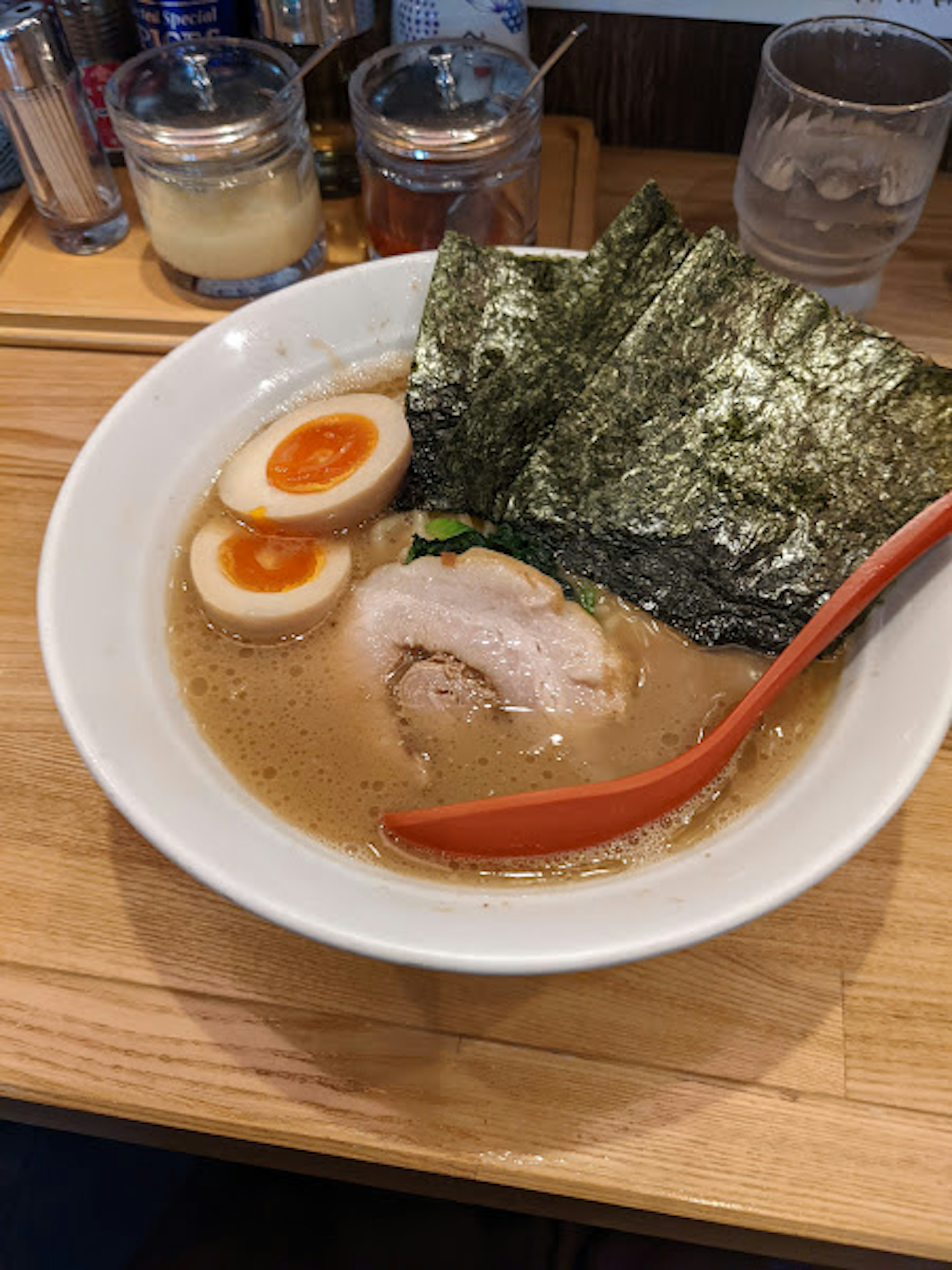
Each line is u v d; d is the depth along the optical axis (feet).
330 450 1.05
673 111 1.52
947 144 1.47
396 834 0.84
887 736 0.79
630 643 1.00
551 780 0.91
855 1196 0.75
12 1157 1.14
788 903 0.71
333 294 1.10
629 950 0.67
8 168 1.48
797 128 1.19
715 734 0.83
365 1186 1.06
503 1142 0.78
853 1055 0.81
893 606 0.88
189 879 0.91
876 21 1.23
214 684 0.95
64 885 0.91
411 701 0.97
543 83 1.48
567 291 0.99
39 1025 0.84
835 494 0.89
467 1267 1.07
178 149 1.17
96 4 1.35
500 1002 0.84
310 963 0.86
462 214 1.26
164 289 1.36
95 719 0.79
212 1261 1.06
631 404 0.96
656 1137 0.78
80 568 0.89
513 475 1.01
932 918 0.87
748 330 0.93
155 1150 1.14
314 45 1.33
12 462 1.21
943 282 1.36
